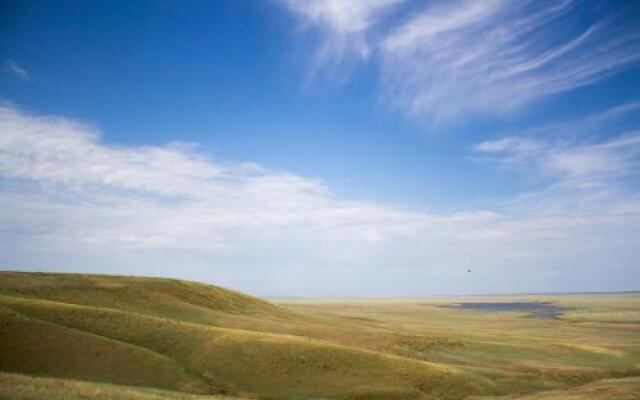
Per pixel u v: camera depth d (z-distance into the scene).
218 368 45.66
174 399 31.45
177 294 86.88
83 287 77.94
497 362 62.97
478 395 46.94
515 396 46.19
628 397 42.06
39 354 42.47
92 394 28.84
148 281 89.12
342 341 66.00
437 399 44.81
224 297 95.81
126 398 29.28
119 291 79.56
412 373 48.38
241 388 42.94
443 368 51.34
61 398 26.59
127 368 42.75
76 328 50.41
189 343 50.59
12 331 44.66
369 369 48.09
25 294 68.88
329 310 192.00
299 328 72.81
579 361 67.19
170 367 44.28
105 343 46.12
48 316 51.78
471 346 72.38
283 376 45.22
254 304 99.88
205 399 34.00
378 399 43.25
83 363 42.44
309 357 48.62
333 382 45.06
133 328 52.38
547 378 56.06
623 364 66.50
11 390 26.89
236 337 51.19
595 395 43.28
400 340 70.81
